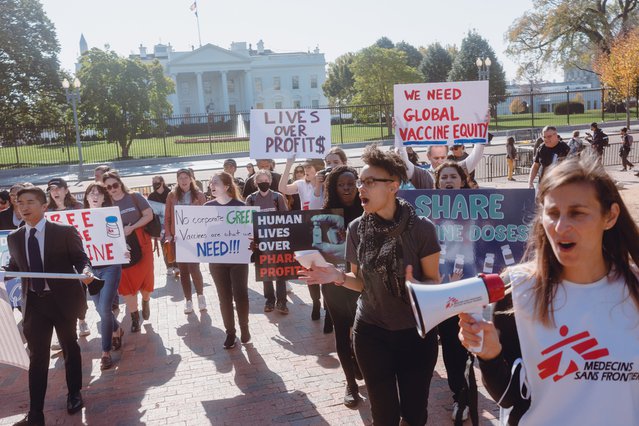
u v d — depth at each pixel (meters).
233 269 5.69
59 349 6.01
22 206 4.29
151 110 38.41
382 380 2.95
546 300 1.72
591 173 1.65
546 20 41.72
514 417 1.83
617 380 1.66
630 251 1.71
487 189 4.81
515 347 1.81
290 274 5.70
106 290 5.41
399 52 47.19
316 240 4.95
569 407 1.71
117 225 5.47
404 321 2.93
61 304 4.34
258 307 7.06
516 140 32.38
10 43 40.84
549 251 1.75
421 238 2.93
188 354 5.57
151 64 39.97
